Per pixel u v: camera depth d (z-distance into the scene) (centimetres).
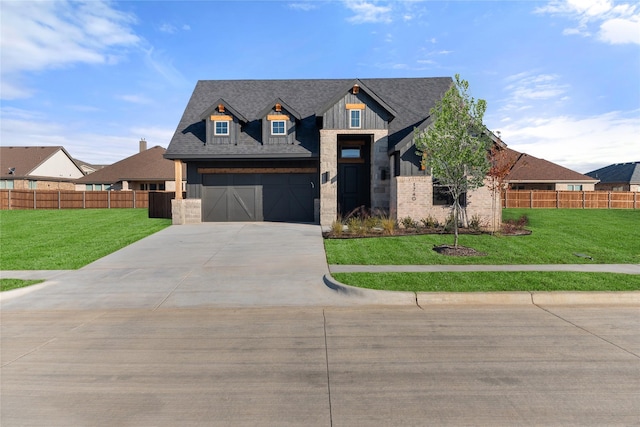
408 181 1580
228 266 991
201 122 1939
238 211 1903
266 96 2050
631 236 1363
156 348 511
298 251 1155
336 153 1714
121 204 2923
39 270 968
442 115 1045
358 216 1777
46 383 416
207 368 449
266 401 375
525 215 1917
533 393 386
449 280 803
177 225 1773
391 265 963
